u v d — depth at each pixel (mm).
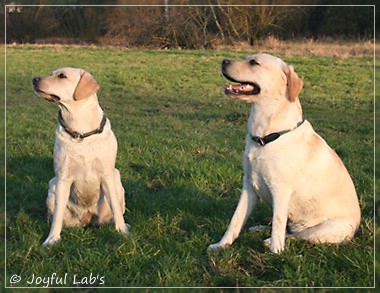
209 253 3873
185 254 3906
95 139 4051
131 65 15586
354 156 6871
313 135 3977
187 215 4605
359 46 17797
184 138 7609
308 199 3973
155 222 4367
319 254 3828
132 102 11117
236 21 19562
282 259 3707
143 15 20172
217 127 8672
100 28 20766
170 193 5180
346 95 11594
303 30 19766
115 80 13516
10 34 20359
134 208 4770
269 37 19219
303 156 3844
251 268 3730
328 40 19125
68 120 4008
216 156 6633
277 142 3801
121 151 6746
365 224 4387
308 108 10383
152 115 9680
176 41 20031
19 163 6184
